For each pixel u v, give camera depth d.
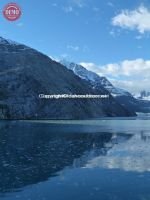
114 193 26.11
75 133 81.69
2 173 32.97
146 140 65.50
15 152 47.38
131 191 26.61
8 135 73.31
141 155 44.41
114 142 61.88
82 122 149.62
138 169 34.69
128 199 24.77
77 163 38.41
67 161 39.91
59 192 26.42
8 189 27.20
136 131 90.56
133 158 41.75
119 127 110.62
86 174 32.44
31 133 79.44
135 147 53.78
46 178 30.83
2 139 64.62
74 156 43.84
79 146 55.41
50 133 80.56
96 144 58.47
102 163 38.34
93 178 30.75
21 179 30.53
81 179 30.38
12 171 33.97
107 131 89.94
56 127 105.38
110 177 31.14
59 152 47.81
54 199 24.75
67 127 106.06
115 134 80.19
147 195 25.67
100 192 26.41
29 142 60.34
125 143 60.09
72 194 25.86
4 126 107.25
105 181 29.66
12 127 102.38
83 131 88.88
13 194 25.88
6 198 24.91
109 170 34.28
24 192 26.38
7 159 41.25
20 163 38.56
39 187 27.73
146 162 38.72
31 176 31.69
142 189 27.16
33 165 37.25
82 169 34.88
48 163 38.53
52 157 43.03
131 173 32.72
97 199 24.77
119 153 46.59
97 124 131.38
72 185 28.33
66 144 58.19
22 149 50.69
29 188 27.47
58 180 30.12
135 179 30.30
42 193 26.12
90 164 37.75
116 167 35.84
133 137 72.31
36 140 63.94
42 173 32.97
